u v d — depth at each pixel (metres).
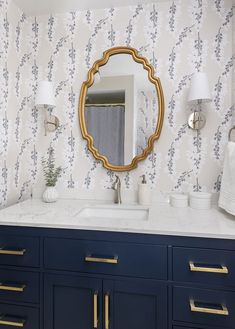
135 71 1.57
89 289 1.09
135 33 1.58
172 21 1.54
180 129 1.54
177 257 1.01
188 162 1.54
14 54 1.58
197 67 1.51
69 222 1.13
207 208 1.37
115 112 1.60
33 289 1.14
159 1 1.54
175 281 1.01
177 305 1.01
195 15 1.51
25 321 1.15
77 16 1.66
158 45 1.56
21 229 1.15
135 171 1.60
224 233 0.98
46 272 1.12
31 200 1.66
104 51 1.61
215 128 1.50
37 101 1.56
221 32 1.48
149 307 1.04
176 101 1.54
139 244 1.04
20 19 1.64
